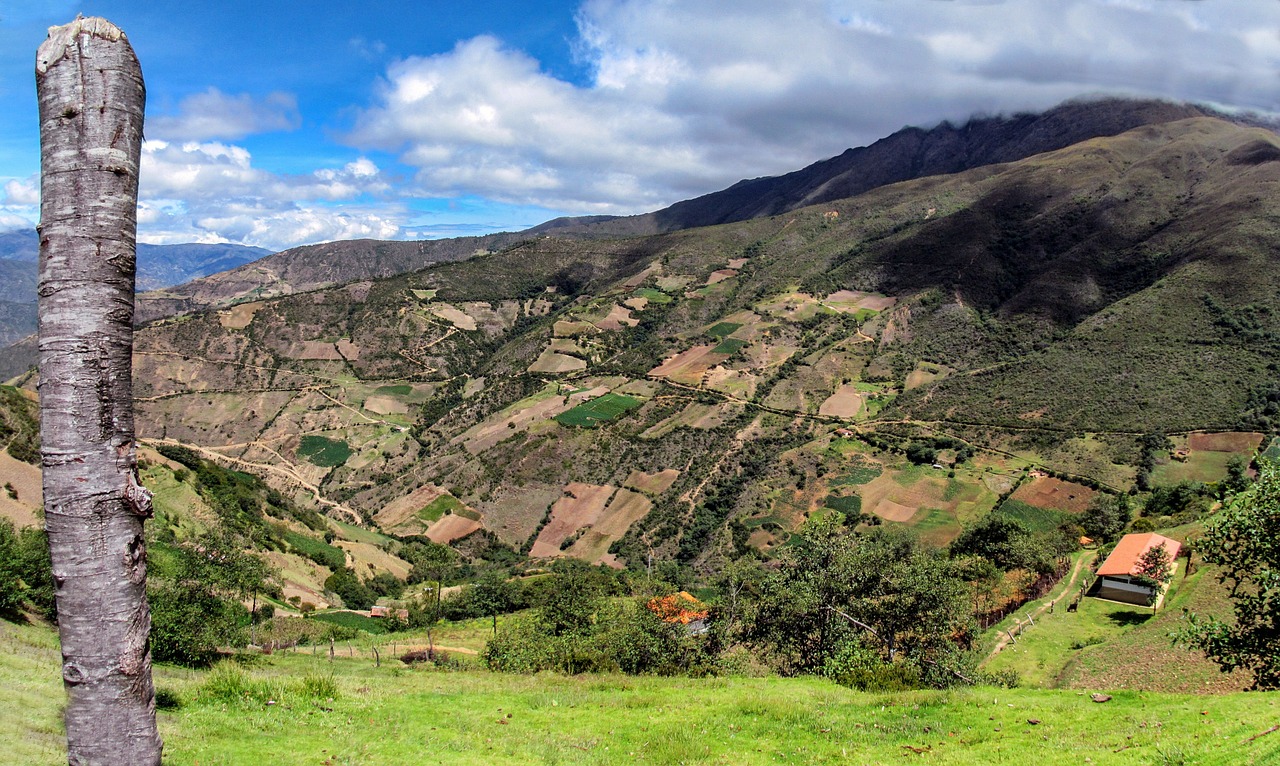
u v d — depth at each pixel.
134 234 5.39
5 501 46.91
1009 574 56.44
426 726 15.12
